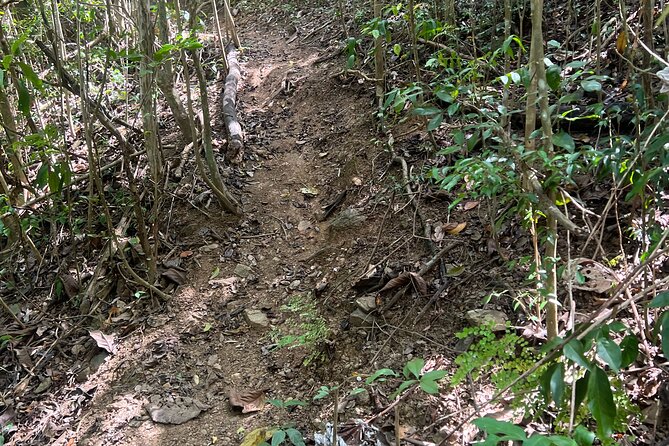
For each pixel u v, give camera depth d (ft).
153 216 13.05
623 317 8.16
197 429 9.27
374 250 11.73
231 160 16.28
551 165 5.73
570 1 14.55
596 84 5.84
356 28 20.98
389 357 9.53
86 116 11.25
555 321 6.68
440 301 10.10
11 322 12.88
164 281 12.89
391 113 15.21
